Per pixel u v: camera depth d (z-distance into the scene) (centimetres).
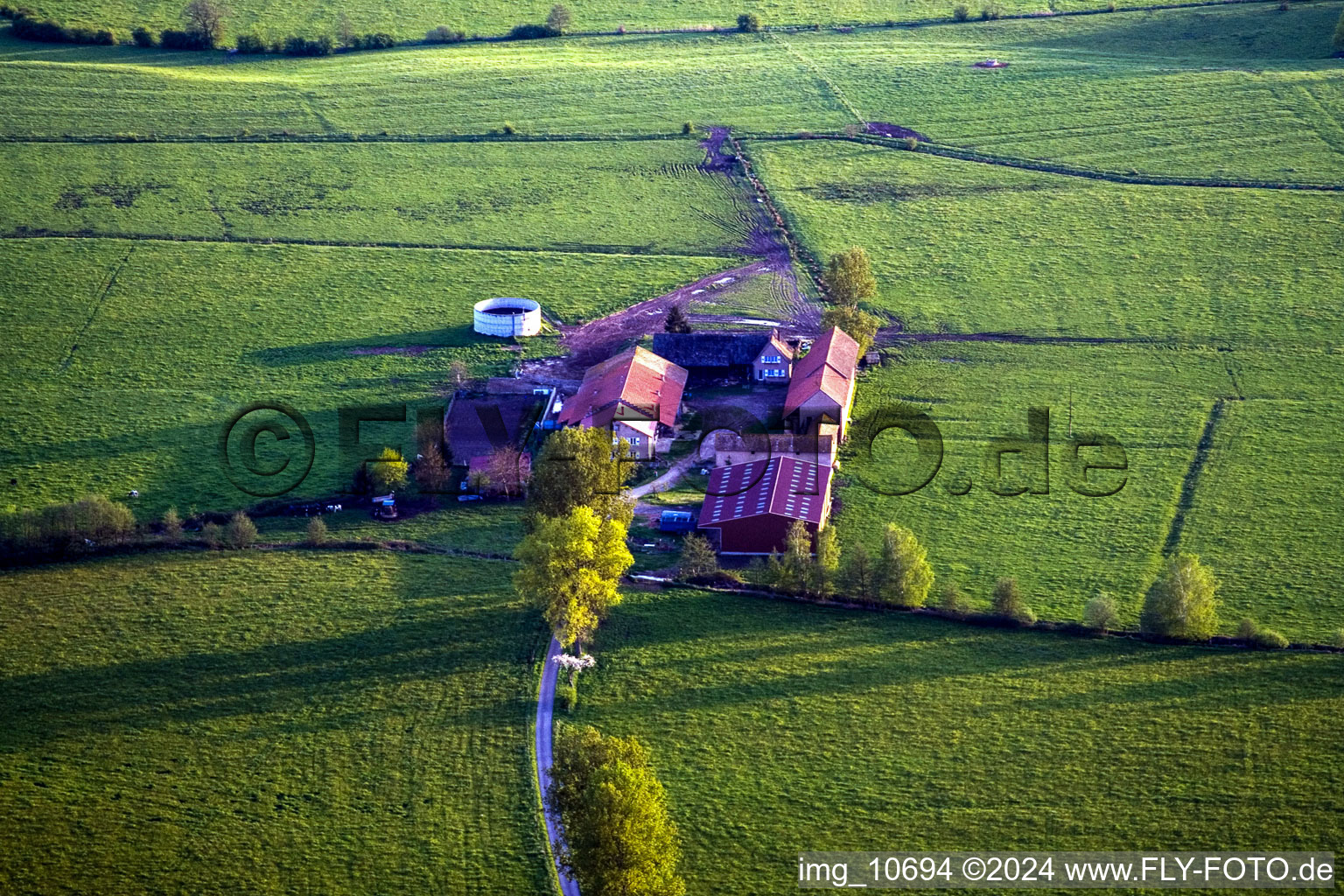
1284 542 14188
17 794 10956
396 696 11925
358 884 10169
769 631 12662
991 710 11625
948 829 10531
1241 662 12131
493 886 10112
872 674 12088
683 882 10069
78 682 12119
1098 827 10506
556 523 12100
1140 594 13312
